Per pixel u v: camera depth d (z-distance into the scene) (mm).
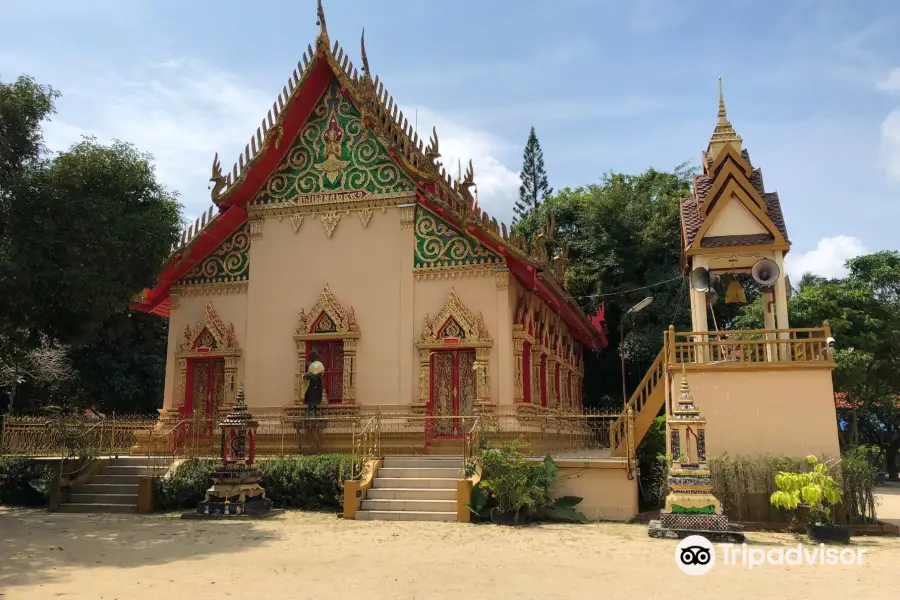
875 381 26531
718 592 7871
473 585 8102
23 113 12992
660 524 11938
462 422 15266
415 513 13703
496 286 17203
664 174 33219
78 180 13297
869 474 13344
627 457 14336
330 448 17172
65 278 12695
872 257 32750
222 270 19109
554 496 14297
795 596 7715
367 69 18859
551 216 18906
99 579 8266
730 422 14289
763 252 15734
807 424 14000
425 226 17953
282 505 15234
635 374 30609
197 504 15320
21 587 7785
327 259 18344
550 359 21281
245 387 18172
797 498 11742
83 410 26500
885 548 11055
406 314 17594
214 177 18453
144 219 13953
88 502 15570
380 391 17375
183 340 18969
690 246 15852
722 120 17344
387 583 8156
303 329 18016
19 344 15219
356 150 18672
